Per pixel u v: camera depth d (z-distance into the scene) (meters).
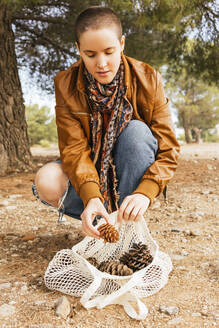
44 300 1.58
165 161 1.80
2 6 6.34
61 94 1.94
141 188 1.68
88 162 1.83
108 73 1.63
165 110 1.90
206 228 2.66
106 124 1.95
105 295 1.55
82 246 1.83
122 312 1.47
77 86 1.86
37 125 30.52
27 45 8.91
